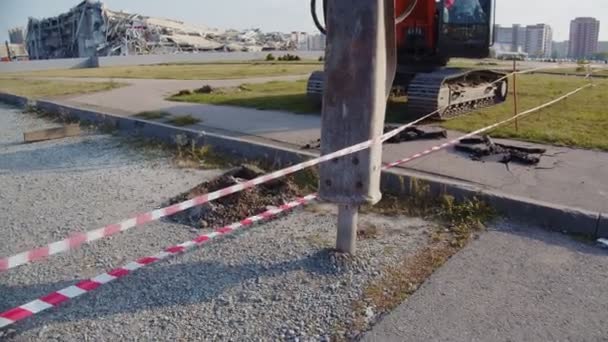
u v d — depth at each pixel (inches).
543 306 132.3
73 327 128.4
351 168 149.5
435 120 373.7
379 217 197.0
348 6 139.6
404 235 179.2
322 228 185.9
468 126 349.4
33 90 720.3
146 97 584.1
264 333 124.0
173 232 186.7
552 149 281.4
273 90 625.9
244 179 228.8
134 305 137.6
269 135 330.3
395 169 237.9
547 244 168.9
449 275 148.6
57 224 200.2
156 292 143.9
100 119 425.1
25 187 252.1
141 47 2984.7
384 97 151.1
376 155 150.7
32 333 126.1
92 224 199.3
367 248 167.6
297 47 3858.3
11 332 126.6
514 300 135.2
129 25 3068.4
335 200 153.6
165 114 432.1
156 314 133.2
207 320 130.0
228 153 301.7
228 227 176.6
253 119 398.0
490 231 179.8
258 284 146.6
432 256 161.3
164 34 3292.3
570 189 210.1
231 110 451.2
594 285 142.3
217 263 160.6
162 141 343.6
